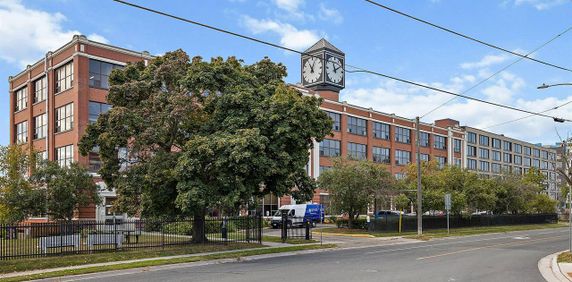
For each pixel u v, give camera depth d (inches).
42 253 783.1
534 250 983.0
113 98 965.2
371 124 2792.8
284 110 890.1
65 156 1689.2
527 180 2503.7
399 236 1407.5
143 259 775.1
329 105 2532.0
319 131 955.3
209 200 858.1
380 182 1584.6
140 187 916.6
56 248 840.3
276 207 2257.6
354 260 773.3
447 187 1863.9
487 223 2096.5
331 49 2576.3
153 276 610.5
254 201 1013.2
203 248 908.6
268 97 920.9
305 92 2308.1
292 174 940.6
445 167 2062.0
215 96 918.4
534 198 2418.8
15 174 1278.3
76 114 1621.6
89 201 1341.0
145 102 955.3
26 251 817.5
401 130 3026.6
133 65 1040.8
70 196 1282.0
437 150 3297.2
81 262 729.0
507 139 4571.9
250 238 1123.9
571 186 898.1
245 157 811.4
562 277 600.1
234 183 863.7
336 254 892.6
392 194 1592.0
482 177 2278.5
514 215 2301.9
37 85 1905.8
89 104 1647.4
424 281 542.3
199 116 945.5
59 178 1275.8
